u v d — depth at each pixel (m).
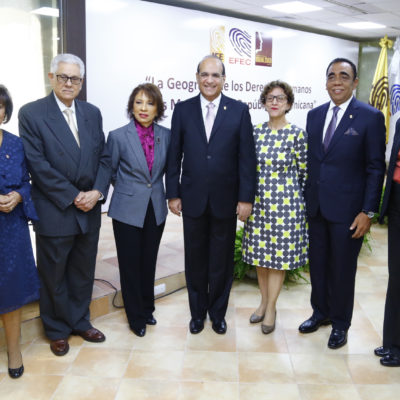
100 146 2.51
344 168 2.48
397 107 4.62
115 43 5.56
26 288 2.25
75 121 2.43
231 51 7.19
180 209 2.70
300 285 3.65
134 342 2.71
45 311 2.56
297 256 2.71
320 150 2.54
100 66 5.46
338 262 2.57
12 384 2.29
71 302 2.68
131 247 2.65
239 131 2.54
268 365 2.48
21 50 4.28
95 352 2.59
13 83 4.36
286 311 3.16
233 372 2.41
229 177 2.57
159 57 6.09
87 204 2.40
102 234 4.61
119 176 2.66
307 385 2.31
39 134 2.31
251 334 2.82
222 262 2.72
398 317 2.47
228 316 3.07
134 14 5.71
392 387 2.30
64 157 2.34
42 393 2.22
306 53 8.77
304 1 6.74
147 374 2.39
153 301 2.93
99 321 2.96
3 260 2.13
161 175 2.71
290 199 2.63
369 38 10.35
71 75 2.27
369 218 2.46
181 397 2.20
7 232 2.15
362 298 3.42
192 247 2.70
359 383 2.33
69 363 2.48
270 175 2.62
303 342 2.73
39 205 2.39
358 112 2.44
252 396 2.22
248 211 2.60
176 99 6.40
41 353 2.57
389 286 2.49
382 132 2.43
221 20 6.90
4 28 4.23
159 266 3.61
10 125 4.41
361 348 2.68
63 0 3.97
